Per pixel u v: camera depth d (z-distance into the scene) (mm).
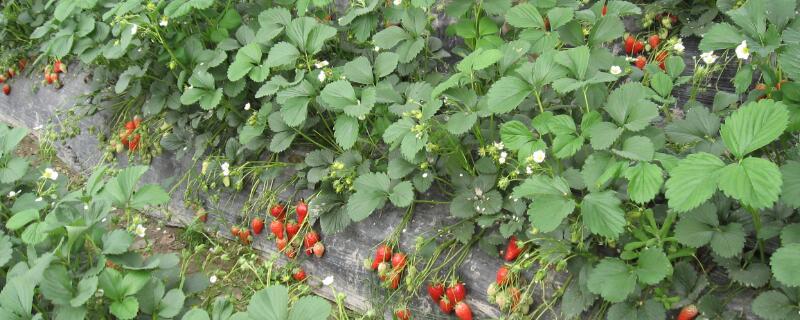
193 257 1854
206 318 1320
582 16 1613
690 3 1718
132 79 2055
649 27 1742
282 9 1822
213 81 1801
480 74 1641
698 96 1626
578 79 1420
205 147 1924
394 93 1646
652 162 1371
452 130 1486
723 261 1328
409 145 1506
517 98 1434
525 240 1498
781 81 1390
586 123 1364
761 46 1330
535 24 1613
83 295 1296
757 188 1138
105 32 1952
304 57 1773
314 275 1742
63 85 2412
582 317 1423
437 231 1616
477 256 1564
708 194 1163
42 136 2416
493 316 1523
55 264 1335
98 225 1425
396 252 1643
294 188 1813
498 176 1555
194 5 1766
